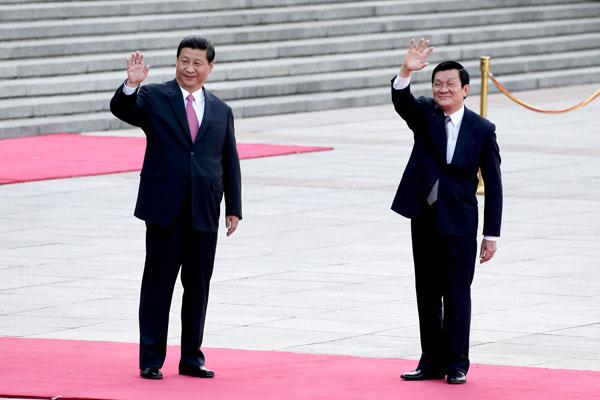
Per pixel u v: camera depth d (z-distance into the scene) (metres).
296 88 72.88
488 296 32.53
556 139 61.75
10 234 39.84
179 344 28.14
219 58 73.31
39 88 65.06
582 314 30.83
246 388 24.20
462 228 24.75
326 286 33.50
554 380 25.00
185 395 23.62
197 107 25.28
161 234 24.95
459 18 85.31
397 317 30.45
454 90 24.69
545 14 89.81
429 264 25.05
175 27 74.50
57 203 45.12
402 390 24.19
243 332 28.97
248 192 47.53
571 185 49.53
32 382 24.41
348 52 78.75
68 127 62.88
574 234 40.44
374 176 51.25
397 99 24.64
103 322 29.83
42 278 34.12
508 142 60.69
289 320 30.08
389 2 84.56
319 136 62.47
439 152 24.75
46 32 69.69
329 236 39.97
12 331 28.88
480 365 26.25
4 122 61.66
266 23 78.19
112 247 38.12
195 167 24.91
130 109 24.59
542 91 81.38
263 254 37.31
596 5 93.00
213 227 25.17
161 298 25.02
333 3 83.00
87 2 73.31
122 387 24.12
